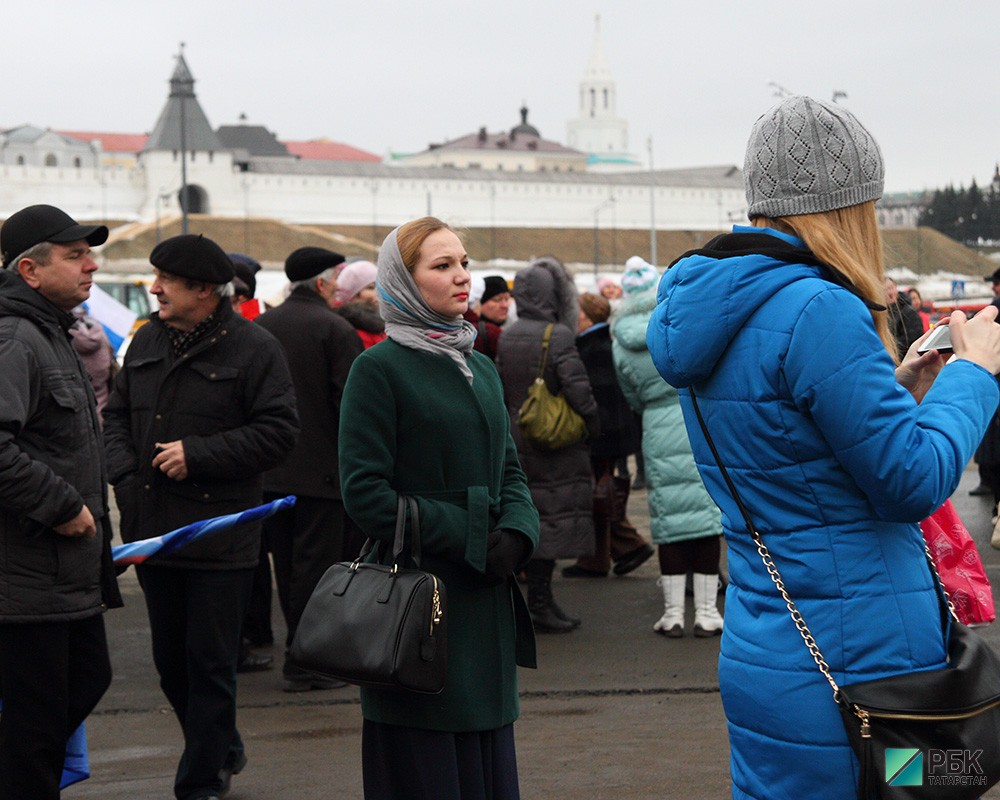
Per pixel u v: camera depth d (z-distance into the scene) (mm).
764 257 2514
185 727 4688
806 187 2553
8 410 3863
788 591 2529
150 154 126188
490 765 3459
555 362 7375
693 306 2555
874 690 2443
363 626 3207
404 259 3439
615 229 133625
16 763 4012
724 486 2619
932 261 125125
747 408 2520
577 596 8703
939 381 2602
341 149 198250
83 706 4207
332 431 6605
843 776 2477
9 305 4047
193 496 4805
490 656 3434
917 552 2562
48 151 155750
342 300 8133
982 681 2480
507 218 132500
